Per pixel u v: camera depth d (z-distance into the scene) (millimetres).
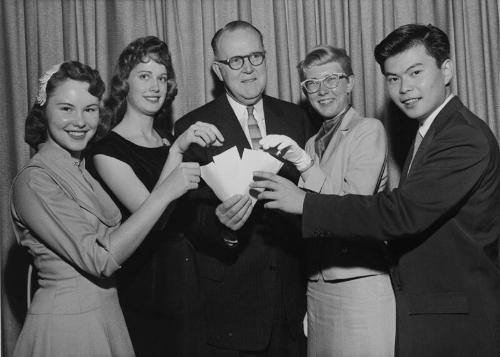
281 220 1949
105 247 1529
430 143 1536
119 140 1926
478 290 1499
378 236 1523
